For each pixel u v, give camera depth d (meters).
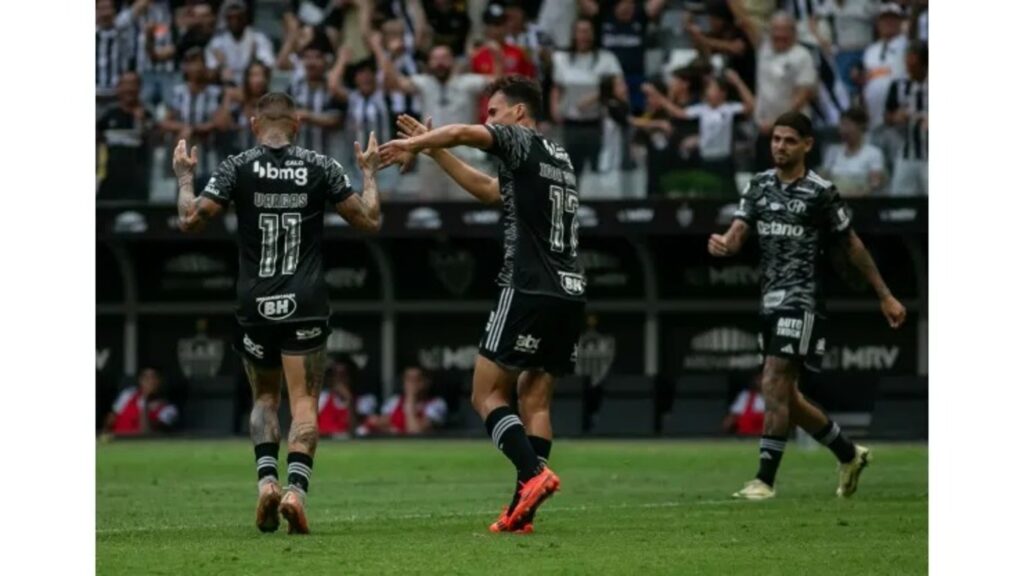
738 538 24.92
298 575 20.41
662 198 59.81
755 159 59.81
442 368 64.94
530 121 25.91
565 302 25.06
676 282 63.50
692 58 61.16
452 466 46.09
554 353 25.38
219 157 63.00
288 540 24.25
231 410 63.50
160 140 62.91
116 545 23.78
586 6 61.69
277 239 25.38
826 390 62.44
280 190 25.38
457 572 20.58
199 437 63.22
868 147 58.91
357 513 30.62
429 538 24.42
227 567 21.14
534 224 25.02
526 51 61.91
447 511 31.12
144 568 21.19
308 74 62.44
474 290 64.62
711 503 32.22
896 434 58.94
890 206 58.38
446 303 64.81
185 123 63.16
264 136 25.77
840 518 28.47
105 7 63.31
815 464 45.59
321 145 62.16
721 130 60.12
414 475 42.50
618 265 63.81
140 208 62.44
